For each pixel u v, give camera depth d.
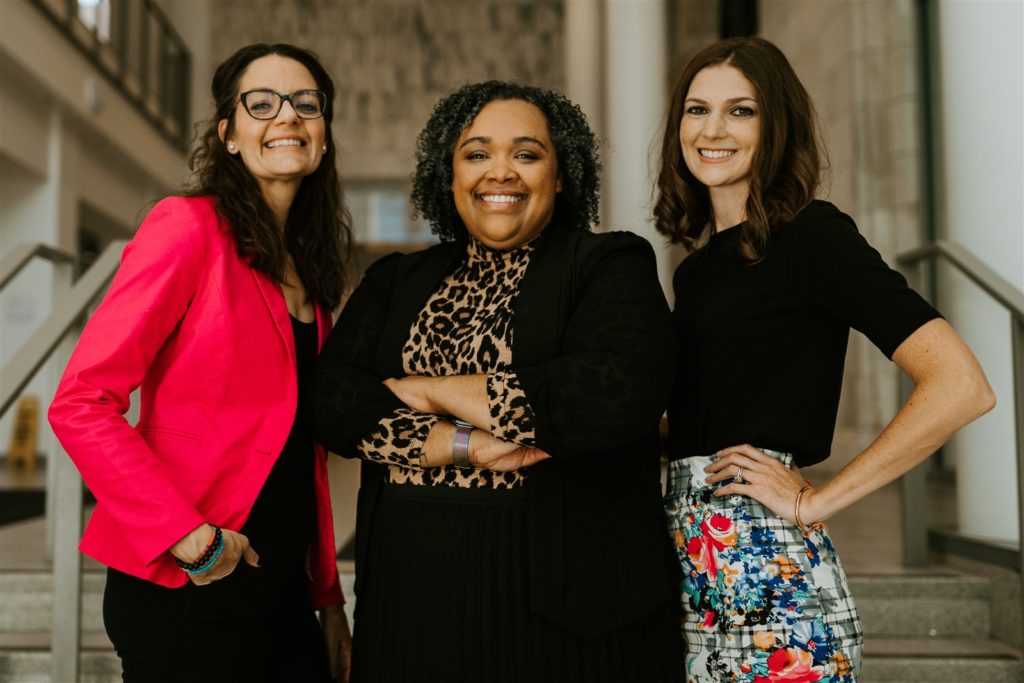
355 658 1.52
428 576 1.44
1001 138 3.04
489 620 1.40
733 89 1.56
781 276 1.47
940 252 2.75
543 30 15.07
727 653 1.42
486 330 1.53
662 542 1.47
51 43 8.30
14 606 2.69
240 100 1.62
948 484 4.34
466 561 1.42
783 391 1.45
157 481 1.33
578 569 1.39
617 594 1.39
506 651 1.38
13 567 2.83
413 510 1.49
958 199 3.24
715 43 1.62
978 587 2.66
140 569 1.39
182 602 1.41
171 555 1.40
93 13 9.40
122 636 1.42
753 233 1.50
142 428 1.47
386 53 15.01
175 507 1.33
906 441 1.32
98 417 1.31
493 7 15.09
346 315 1.69
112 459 1.31
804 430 1.44
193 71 14.38
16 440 8.80
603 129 7.68
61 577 2.24
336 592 1.76
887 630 2.66
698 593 1.48
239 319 1.48
